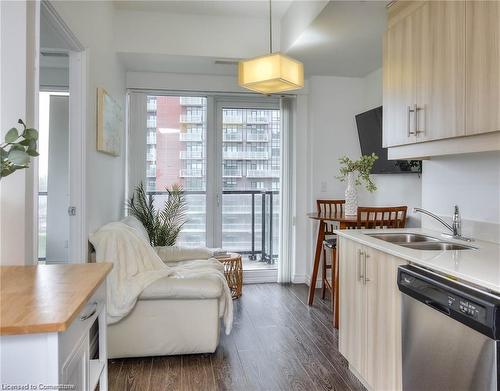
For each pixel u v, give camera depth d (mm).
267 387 2355
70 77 2607
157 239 4172
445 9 2020
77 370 1216
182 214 4562
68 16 2236
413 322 1740
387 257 2021
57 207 4246
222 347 2932
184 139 4672
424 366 1653
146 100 4461
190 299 2674
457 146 1988
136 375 2494
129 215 4273
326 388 2342
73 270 1516
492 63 1708
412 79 2322
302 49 3652
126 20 3801
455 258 1735
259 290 4477
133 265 2676
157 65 4207
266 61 2787
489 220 2217
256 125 4844
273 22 4004
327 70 4359
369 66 4207
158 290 2580
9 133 1304
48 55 3793
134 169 4402
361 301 2326
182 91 4535
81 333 1252
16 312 1045
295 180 4734
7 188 1667
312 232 4684
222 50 3930
